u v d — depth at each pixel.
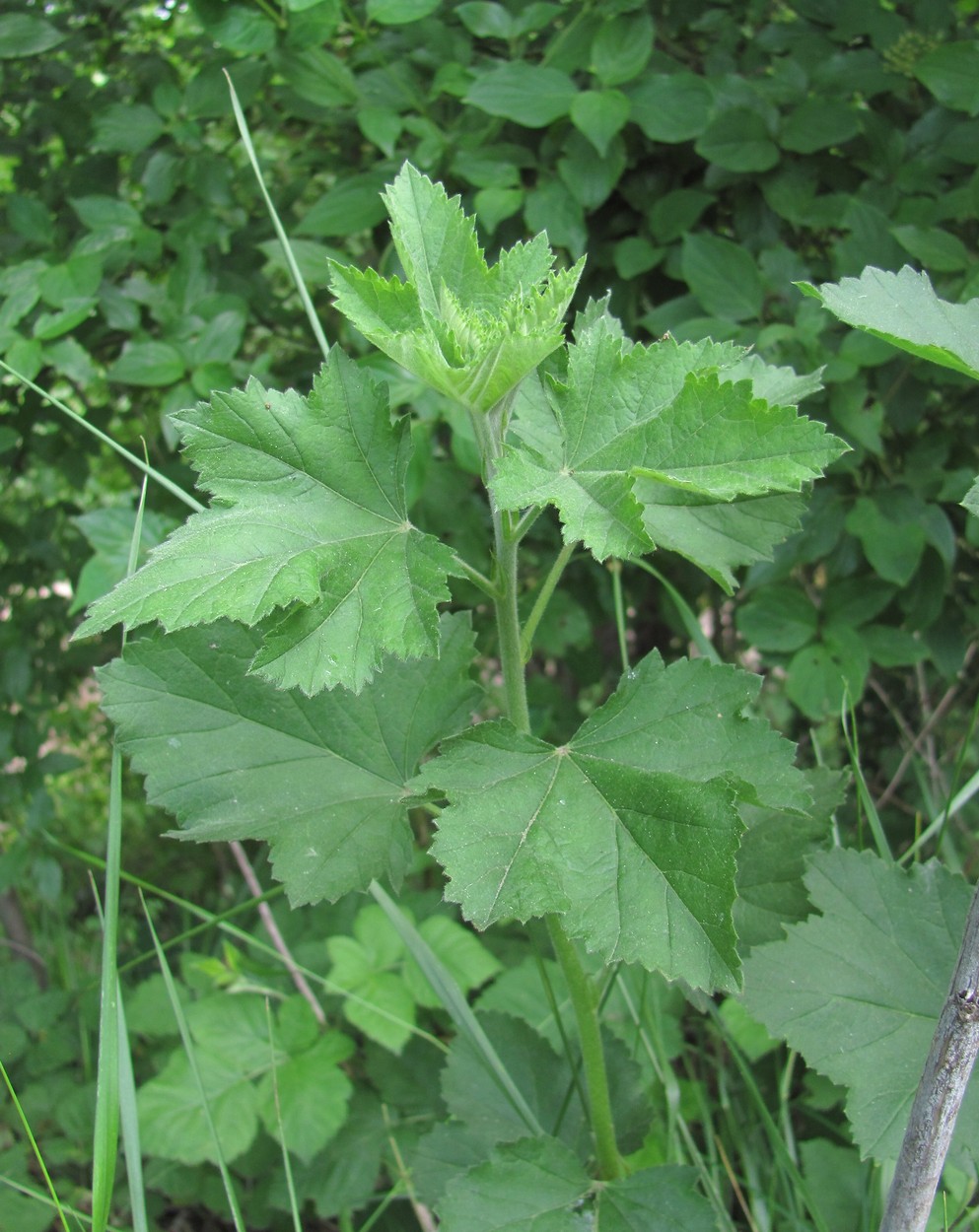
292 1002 0.71
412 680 0.46
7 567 0.91
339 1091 0.66
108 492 1.06
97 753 1.25
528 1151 0.45
